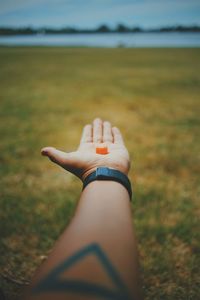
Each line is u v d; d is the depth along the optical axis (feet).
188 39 309.01
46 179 13.00
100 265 1.73
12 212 10.03
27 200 10.96
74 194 11.60
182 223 9.75
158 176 13.64
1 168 13.98
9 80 47.26
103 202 2.40
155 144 17.89
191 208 10.87
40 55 106.11
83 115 25.22
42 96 33.68
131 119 24.17
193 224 9.72
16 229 9.12
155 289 6.91
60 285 1.60
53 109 27.17
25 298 1.60
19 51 128.88
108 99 32.40
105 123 5.65
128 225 2.17
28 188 12.05
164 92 37.04
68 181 12.80
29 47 172.45
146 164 14.87
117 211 2.29
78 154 3.67
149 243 8.68
